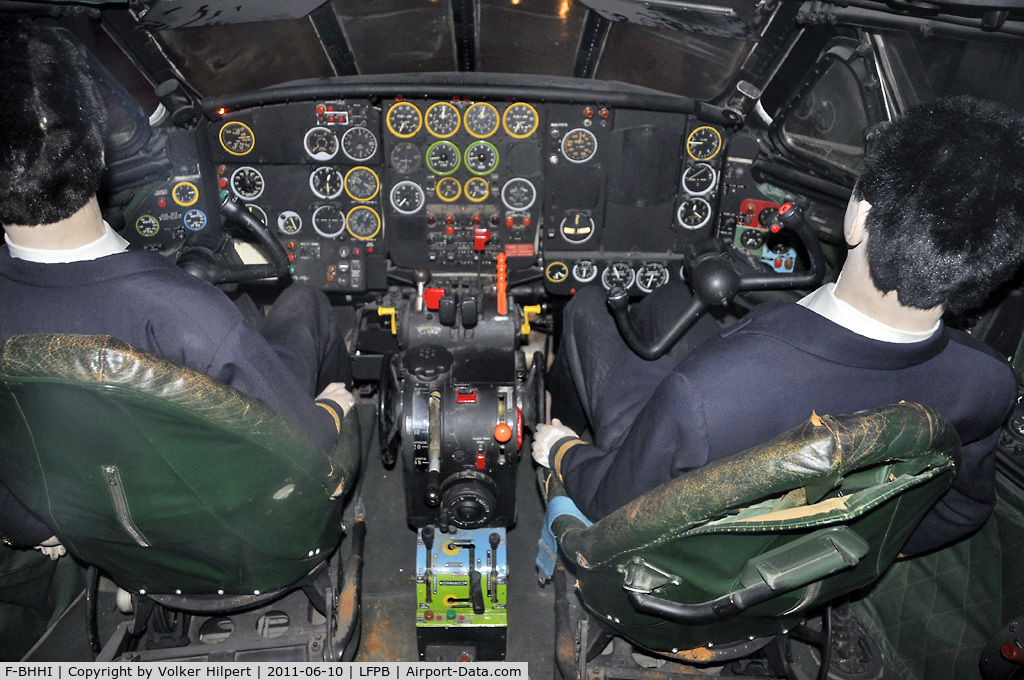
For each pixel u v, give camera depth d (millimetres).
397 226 3748
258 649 2412
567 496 2197
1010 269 1369
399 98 3439
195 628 2562
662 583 1653
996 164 1264
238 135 3527
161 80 3262
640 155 3557
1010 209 1282
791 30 3025
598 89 3426
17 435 1566
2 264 1674
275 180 3666
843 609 2695
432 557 2600
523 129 3529
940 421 1341
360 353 3275
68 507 1717
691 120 3477
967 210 1266
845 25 2838
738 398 1511
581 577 1910
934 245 1286
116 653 2348
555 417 3197
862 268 1425
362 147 3549
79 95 1590
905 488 1436
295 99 3420
